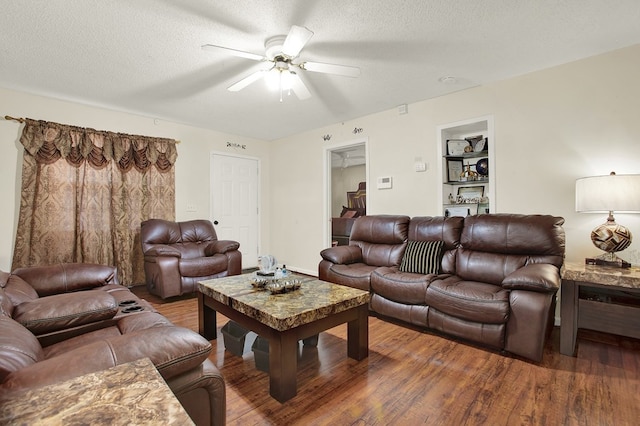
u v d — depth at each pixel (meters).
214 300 2.39
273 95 3.54
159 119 4.45
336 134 4.72
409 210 3.91
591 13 2.11
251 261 5.58
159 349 1.04
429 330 2.72
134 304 2.12
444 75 3.07
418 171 3.83
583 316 2.38
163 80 3.12
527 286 2.14
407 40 2.43
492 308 2.23
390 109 4.07
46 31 2.27
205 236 4.45
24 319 1.49
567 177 2.86
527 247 2.62
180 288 3.58
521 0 1.97
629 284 2.05
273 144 5.81
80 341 1.56
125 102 3.75
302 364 2.13
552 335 2.62
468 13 2.10
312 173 5.09
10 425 0.54
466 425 1.52
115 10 2.04
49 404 0.60
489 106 3.28
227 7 2.02
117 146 4.02
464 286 2.48
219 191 5.16
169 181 4.49
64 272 2.38
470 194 3.73
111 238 3.98
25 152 3.42
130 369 0.75
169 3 1.97
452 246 3.07
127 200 4.10
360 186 7.17
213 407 1.14
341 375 1.99
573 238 2.84
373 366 2.10
